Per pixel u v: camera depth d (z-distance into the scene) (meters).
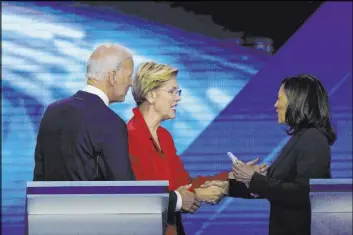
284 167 16.56
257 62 21.30
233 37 21.44
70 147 15.81
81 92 16.50
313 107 16.66
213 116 21.09
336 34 21.34
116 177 15.71
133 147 17.28
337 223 15.45
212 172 20.98
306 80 16.89
